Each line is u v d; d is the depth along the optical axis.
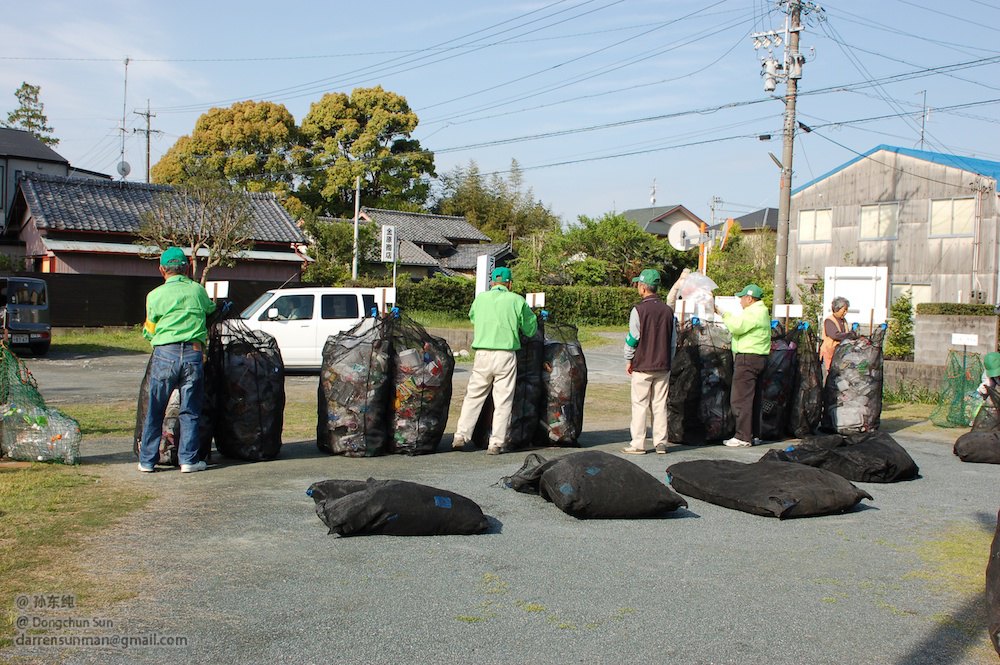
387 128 52.72
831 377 9.79
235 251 25.64
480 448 8.17
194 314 6.56
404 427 7.64
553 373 8.25
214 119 49.66
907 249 30.80
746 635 3.65
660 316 7.89
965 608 4.07
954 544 5.18
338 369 7.55
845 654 3.49
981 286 28.98
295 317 16.14
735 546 5.02
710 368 8.80
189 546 4.66
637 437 8.06
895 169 31.03
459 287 33.91
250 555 4.53
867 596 4.21
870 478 6.96
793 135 19.83
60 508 5.35
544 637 3.55
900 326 20.31
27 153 37.53
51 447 6.76
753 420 9.07
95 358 19.09
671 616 3.84
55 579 4.05
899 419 11.30
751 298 8.55
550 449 8.22
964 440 8.23
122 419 9.87
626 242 42.22
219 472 6.68
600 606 3.94
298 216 37.38
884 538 5.29
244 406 7.14
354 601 3.89
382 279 33.69
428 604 3.88
